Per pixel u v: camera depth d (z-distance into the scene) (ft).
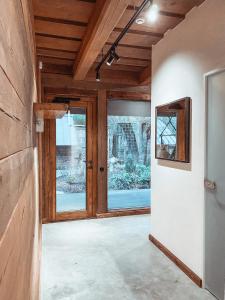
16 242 2.34
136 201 16.33
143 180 16.46
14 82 2.30
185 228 8.77
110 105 15.30
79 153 14.83
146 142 16.25
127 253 10.24
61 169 14.57
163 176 10.24
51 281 8.21
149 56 12.39
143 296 7.47
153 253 10.22
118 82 14.85
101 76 14.28
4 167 1.70
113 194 15.88
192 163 8.38
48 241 11.50
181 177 9.00
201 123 7.91
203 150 7.82
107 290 7.75
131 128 15.83
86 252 10.35
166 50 9.86
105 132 15.03
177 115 9.05
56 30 9.59
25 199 3.48
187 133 8.48
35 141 7.86
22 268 2.93
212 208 7.50
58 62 13.44
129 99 15.42
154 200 11.07
